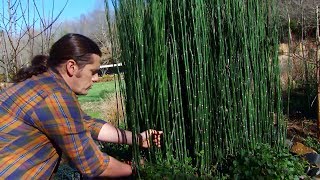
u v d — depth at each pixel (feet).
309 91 19.17
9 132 5.54
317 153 12.38
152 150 8.40
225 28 8.77
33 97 5.55
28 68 5.94
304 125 16.94
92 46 5.89
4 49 12.39
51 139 5.70
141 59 8.00
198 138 8.63
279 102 9.94
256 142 9.52
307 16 18.67
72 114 5.62
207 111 8.61
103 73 38.17
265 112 9.61
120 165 6.16
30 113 5.49
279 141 10.11
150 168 8.01
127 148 9.77
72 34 5.88
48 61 5.93
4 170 5.48
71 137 5.59
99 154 5.89
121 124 15.88
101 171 5.90
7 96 5.68
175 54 8.20
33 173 5.64
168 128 8.33
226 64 8.81
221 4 8.69
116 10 8.11
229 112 8.95
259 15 9.12
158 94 8.14
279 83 9.87
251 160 8.92
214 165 9.07
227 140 9.08
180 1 8.21
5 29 12.04
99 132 7.80
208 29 8.54
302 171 9.95
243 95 9.05
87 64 5.85
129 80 8.17
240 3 8.76
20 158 5.55
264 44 9.43
